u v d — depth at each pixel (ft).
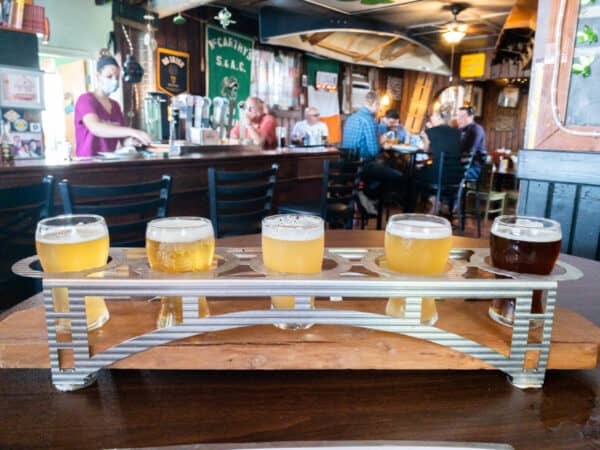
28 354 2.51
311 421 2.20
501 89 36.11
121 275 2.87
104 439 2.04
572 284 4.16
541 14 8.66
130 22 18.04
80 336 2.39
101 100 13.20
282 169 14.29
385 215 24.21
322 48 22.61
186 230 2.65
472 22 21.98
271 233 2.72
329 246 5.07
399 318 2.51
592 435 2.13
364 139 20.12
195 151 13.00
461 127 24.49
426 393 2.47
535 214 9.28
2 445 1.99
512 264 2.79
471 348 2.53
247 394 2.43
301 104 27.61
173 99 15.38
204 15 21.03
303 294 2.45
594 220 8.57
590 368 2.61
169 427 2.13
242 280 2.43
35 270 2.76
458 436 2.10
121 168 10.24
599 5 7.93
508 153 27.32
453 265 3.02
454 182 19.16
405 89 34.99
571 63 8.33
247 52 23.77
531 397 2.45
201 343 2.55
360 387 2.53
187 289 2.41
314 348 2.57
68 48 17.60
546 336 2.49
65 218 2.83
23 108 13.35
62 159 10.43
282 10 19.74
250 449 1.64
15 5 12.97
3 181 8.48
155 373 2.64
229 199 12.75
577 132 8.43
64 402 2.33
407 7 19.11
